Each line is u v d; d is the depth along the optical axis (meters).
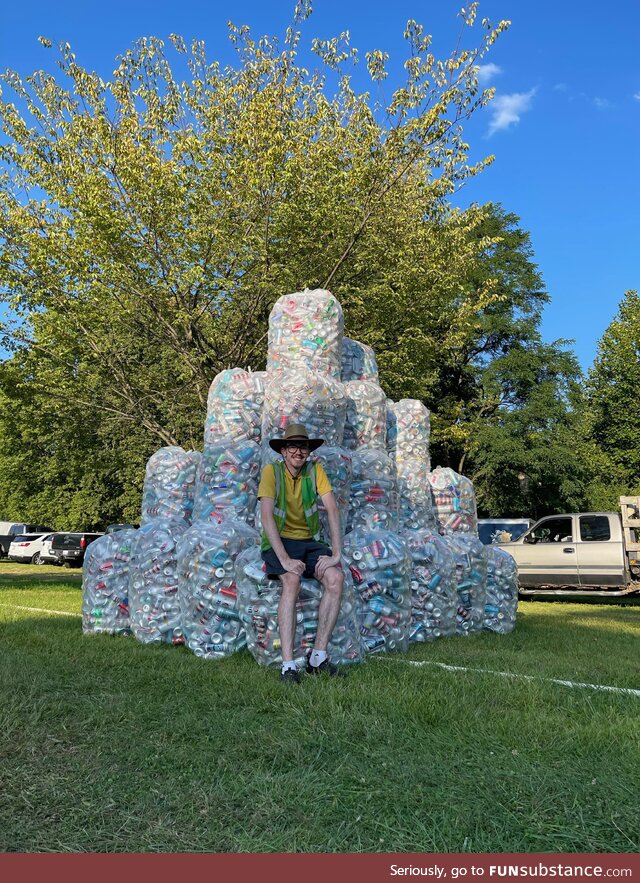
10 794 2.87
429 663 5.46
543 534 16.27
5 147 14.14
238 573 5.58
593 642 7.23
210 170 13.66
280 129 13.73
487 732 3.64
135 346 18.14
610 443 28.78
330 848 2.47
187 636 5.87
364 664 5.40
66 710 4.03
